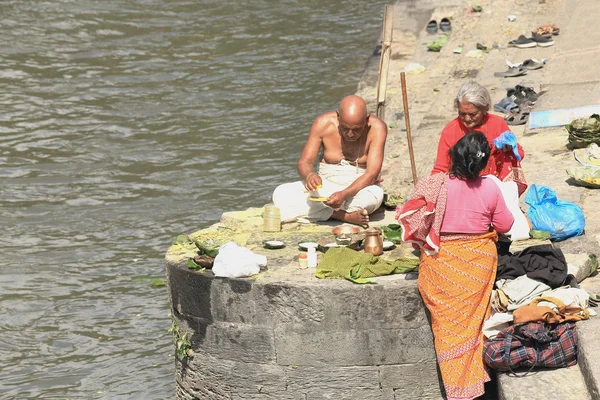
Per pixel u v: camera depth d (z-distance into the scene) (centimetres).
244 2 9025
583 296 2539
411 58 6662
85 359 3706
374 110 5844
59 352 3759
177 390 2980
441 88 5850
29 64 7481
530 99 5216
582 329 2452
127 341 3816
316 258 2780
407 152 4875
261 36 8006
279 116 6250
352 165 3156
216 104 6544
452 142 2831
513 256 2633
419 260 2695
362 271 2667
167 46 7869
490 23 6881
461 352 2477
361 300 2623
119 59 7588
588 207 3594
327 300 2630
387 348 2658
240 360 2748
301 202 3169
